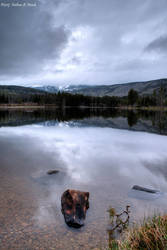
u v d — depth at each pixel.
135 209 4.58
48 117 40.50
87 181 6.43
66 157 9.51
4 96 157.50
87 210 4.52
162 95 130.12
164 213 4.33
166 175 7.10
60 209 4.57
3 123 26.42
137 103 145.38
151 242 2.92
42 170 7.48
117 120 34.53
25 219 4.12
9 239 3.47
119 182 6.37
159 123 29.06
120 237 3.55
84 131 19.41
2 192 5.41
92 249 3.25
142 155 10.02
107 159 9.23
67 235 3.62
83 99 161.00
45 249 3.24
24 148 11.45
